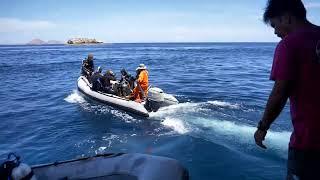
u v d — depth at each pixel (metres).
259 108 11.48
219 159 6.83
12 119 11.41
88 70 16.12
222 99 13.66
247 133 8.46
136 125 9.95
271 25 2.21
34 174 3.93
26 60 46.62
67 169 4.23
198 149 7.41
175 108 11.30
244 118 10.03
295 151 2.01
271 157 6.77
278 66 1.94
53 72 28.77
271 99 1.97
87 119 10.95
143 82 11.90
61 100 14.61
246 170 6.26
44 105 13.76
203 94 15.15
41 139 9.04
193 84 19.05
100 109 12.16
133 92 12.12
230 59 46.41
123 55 58.38
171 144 7.91
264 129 2.06
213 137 8.17
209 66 33.44
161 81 20.44
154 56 54.75
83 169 4.22
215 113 10.66
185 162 6.79
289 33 2.06
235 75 24.38
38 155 7.80
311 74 1.89
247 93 15.52
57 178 4.09
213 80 21.08
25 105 13.95
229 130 8.76
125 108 11.45
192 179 6.02
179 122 9.67
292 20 2.07
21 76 25.89
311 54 1.89
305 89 1.90
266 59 46.47
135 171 4.02
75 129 9.86
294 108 1.99
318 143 1.91
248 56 55.19
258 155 6.90
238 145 7.54
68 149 8.11
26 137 9.27
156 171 3.90
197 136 8.27
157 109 11.09
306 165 1.96
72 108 12.69
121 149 7.91
